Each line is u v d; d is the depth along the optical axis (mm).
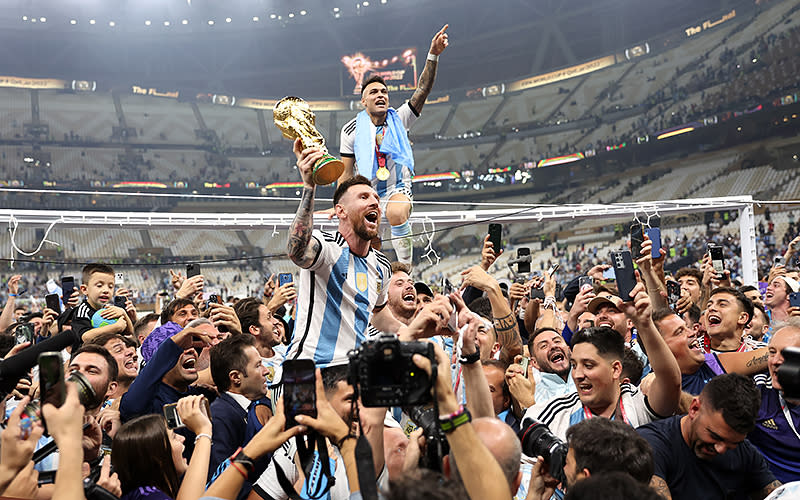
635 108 42938
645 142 39656
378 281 3391
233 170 48562
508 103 49531
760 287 8211
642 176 40406
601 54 46875
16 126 44500
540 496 2654
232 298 8664
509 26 48812
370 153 4789
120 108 48094
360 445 2000
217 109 50656
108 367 3062
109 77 50500
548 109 47875
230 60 52562
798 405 3504
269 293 6074
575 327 4922
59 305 5570
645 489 1694
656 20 44406
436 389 1976
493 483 1943
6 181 42031
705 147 37844
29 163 43781
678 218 30922
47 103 46531
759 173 34812
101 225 6414
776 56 34875
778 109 33969
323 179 2834
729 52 38500
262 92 53031
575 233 38438
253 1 50938
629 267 3207
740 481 3020
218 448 3266
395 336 1995
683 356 3932
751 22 38188
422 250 35844
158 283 34531
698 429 2857
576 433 2381
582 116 46062
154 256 36281
